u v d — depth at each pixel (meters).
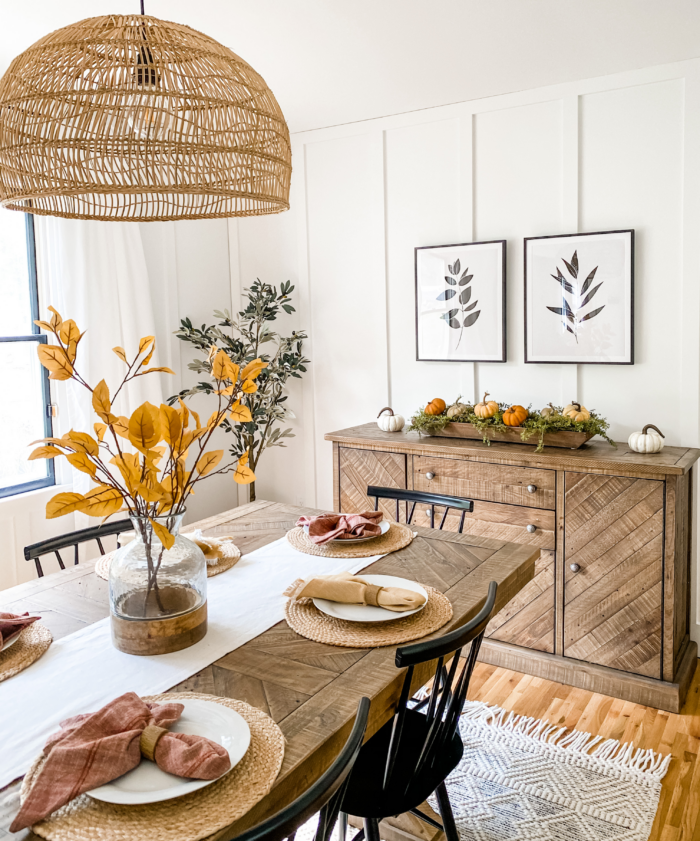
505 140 3.37
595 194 3.18
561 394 3.34
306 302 4.12
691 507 3.06
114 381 3.50
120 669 1.40
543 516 2.90
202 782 1.00
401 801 1.47
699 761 2.36
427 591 1.77
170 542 1.36
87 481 3.40
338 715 1.22
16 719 1.23
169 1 2.32
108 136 1.20
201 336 3.81
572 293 3.23
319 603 1.66
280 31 2.58
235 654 1.46
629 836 2.02
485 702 2.74
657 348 3.10
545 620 2.94
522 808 2.14
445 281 3.57
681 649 2.92
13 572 3.19
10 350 3.25
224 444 4.38
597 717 2.63
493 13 2.45
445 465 3.14
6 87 1.25
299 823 0.89
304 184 4.03
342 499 3.49
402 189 3.71
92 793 0.98
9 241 3.23
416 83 3.18
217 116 1.28
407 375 3.82
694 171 2.94
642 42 2.73
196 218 1.61
